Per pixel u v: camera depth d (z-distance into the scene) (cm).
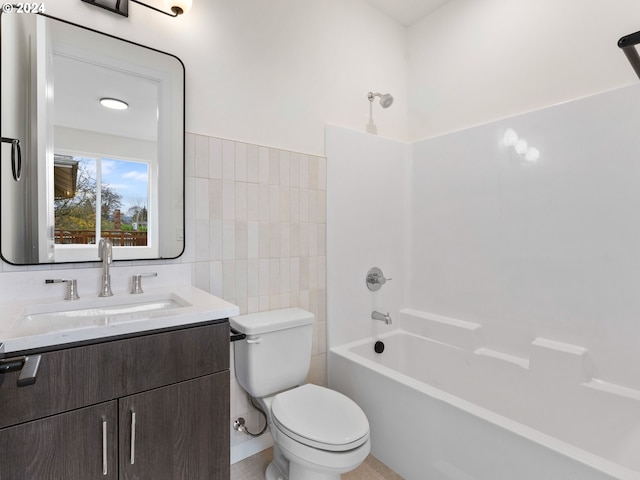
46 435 89
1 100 121
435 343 221
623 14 162
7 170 121
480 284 209
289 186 194
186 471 112
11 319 101
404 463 158
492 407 191
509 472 120
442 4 238
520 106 198
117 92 143
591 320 165
